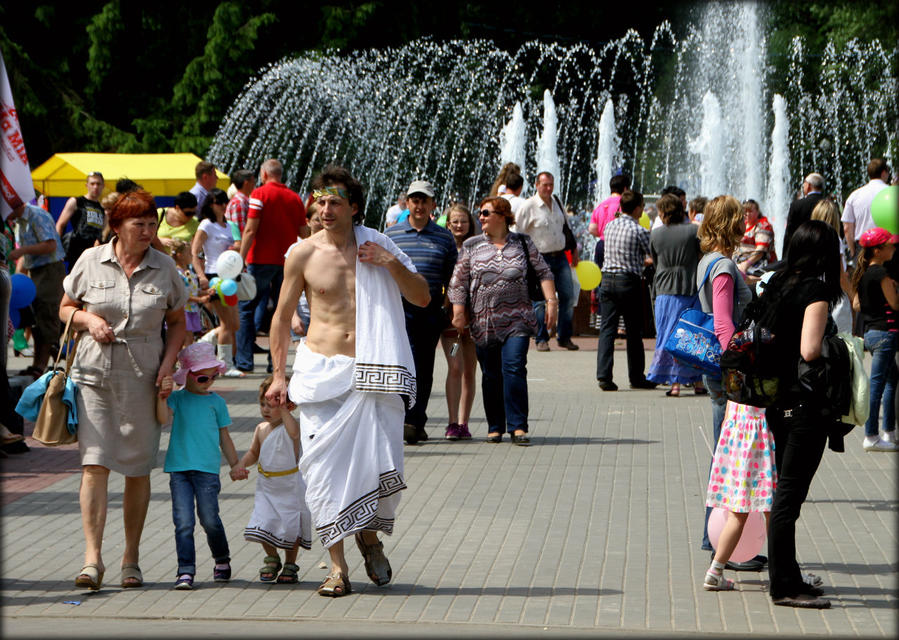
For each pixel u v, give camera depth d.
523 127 67.31
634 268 31.16
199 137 80.44
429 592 14.34
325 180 14.54
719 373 15.81
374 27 85.75
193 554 14.70
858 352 13.91
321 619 13.22
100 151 81.12
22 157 22.86
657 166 93.19
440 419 27.42
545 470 21.55
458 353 24.47
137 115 83.62
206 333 34.22
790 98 91.56
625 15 95.38
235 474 14.99
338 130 78.94
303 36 84.44
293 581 14.91
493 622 13.10
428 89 83.50
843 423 13.98
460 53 88.69
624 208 31.45
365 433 14.18
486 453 23.16
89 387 14.48
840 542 16.69
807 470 13.78
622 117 92.88
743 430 14.35
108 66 80.56
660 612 13.50
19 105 77.12
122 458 14.54
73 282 14.75
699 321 15.93
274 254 33.94
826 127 90.75
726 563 14.95
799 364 13.66
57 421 14.42
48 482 20.73
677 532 17.20
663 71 95.19
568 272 38.16
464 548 16.39
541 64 94.00
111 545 16.67
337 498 14.08
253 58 83.19
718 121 72.38
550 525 17.62
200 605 13.82
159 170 46.97
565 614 13.42
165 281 14.75
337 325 14.40
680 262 27.73
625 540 16.78
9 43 77.19
